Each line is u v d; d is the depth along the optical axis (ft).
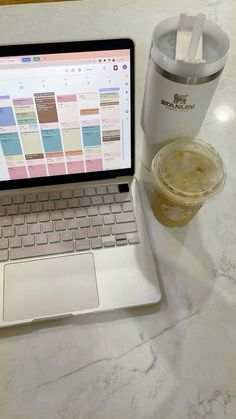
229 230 1.85
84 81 1.55
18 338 1.56
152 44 1.50
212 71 1.43
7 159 1.74
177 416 1.42
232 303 1.66
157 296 1.63
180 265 1.75
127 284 1.65
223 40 1.50
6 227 1.74
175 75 1.43
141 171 2.00
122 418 1.41
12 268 1.67
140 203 1.84
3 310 1.58
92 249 1.72
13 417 1.41
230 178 2.00
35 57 1.46
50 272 1.66
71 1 2.62
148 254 1.72
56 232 1.75
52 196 1.82
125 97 1.63
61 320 1.60
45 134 1.68
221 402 1.45
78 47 1.47
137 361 1.52
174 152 1.69
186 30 1.50
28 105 1.58
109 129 1.72
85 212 1.79
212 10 2.63
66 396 1.45
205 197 1.56
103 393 1.46
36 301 1.60
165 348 1.55
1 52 1.43
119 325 1.60
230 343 1.57
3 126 1.62
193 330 1.60
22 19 2.49
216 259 1.77
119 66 1.54
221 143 2.11
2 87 1.51
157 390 1.47
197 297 1.67
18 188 1.84
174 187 1.56
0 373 1.49
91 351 1.54
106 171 1.87
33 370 1.49
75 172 1.85
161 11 2.59
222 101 2.28
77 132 1.70
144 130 1.82
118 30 2.47
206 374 1.51
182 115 1.62
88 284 1.64
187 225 1.85
